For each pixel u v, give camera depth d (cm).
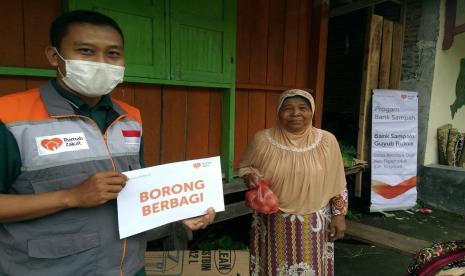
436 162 561
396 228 442
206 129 335
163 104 296
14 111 99
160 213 122
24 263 100
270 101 395
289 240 199
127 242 117
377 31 497
